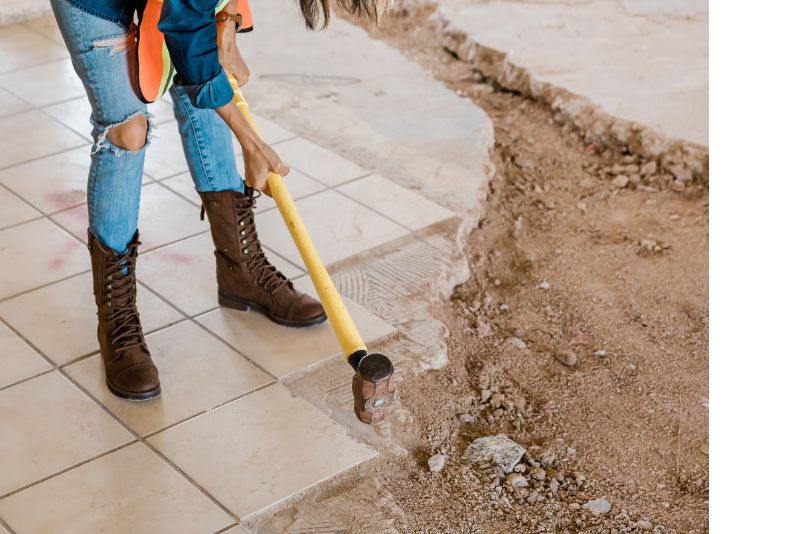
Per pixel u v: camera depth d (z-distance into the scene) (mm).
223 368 2746
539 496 2512
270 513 2316
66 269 3160
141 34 2234
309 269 2232
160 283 3088
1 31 4840
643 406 2857
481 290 3336
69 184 3629
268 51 4824
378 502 2379
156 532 2238
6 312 2955
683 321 3209
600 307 3266
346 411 2635
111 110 2348
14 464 2418
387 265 3252
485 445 2633
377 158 3895
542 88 4473
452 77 4820
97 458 2441
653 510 2504
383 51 4895
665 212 3816
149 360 2656
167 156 3812
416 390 2771
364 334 2900
